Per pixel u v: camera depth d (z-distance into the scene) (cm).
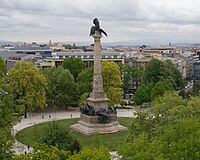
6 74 16875
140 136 5900
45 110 17162
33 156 5238
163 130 6450
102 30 12756
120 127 12300
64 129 8794
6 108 8388
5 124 8050
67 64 19850
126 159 5322
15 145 10156
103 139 10962
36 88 15238
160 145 5156
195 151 4959
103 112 12306
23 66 15338
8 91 8756
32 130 12462
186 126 5391
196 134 5172
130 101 19788
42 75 16200
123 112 16388
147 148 5234
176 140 5347
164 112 7344
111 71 16025
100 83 12825
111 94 16025
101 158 5053
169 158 5006
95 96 12700
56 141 8512
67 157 5556
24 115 15200
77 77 18288
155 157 4806
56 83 17050
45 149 5491
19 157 5319
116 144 10238
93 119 12112
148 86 17875
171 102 8019
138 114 7525
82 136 11531
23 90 15138
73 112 16625
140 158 4919
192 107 7169
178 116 6888
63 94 16912
